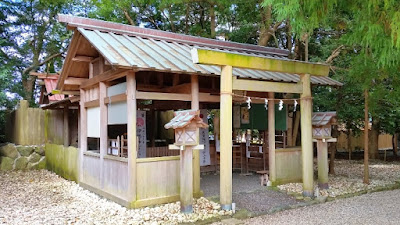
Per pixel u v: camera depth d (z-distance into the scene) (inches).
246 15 406.9
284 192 254.7
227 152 202.7
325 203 227.1
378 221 181.9
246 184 288.2
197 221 181.6
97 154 257.8
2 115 494.9
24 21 586.2
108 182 238.4
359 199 237.8
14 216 196.2
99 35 237.8
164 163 219.6
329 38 412.2
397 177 324.2
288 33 390.6
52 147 393.1
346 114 361.4
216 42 302.8
